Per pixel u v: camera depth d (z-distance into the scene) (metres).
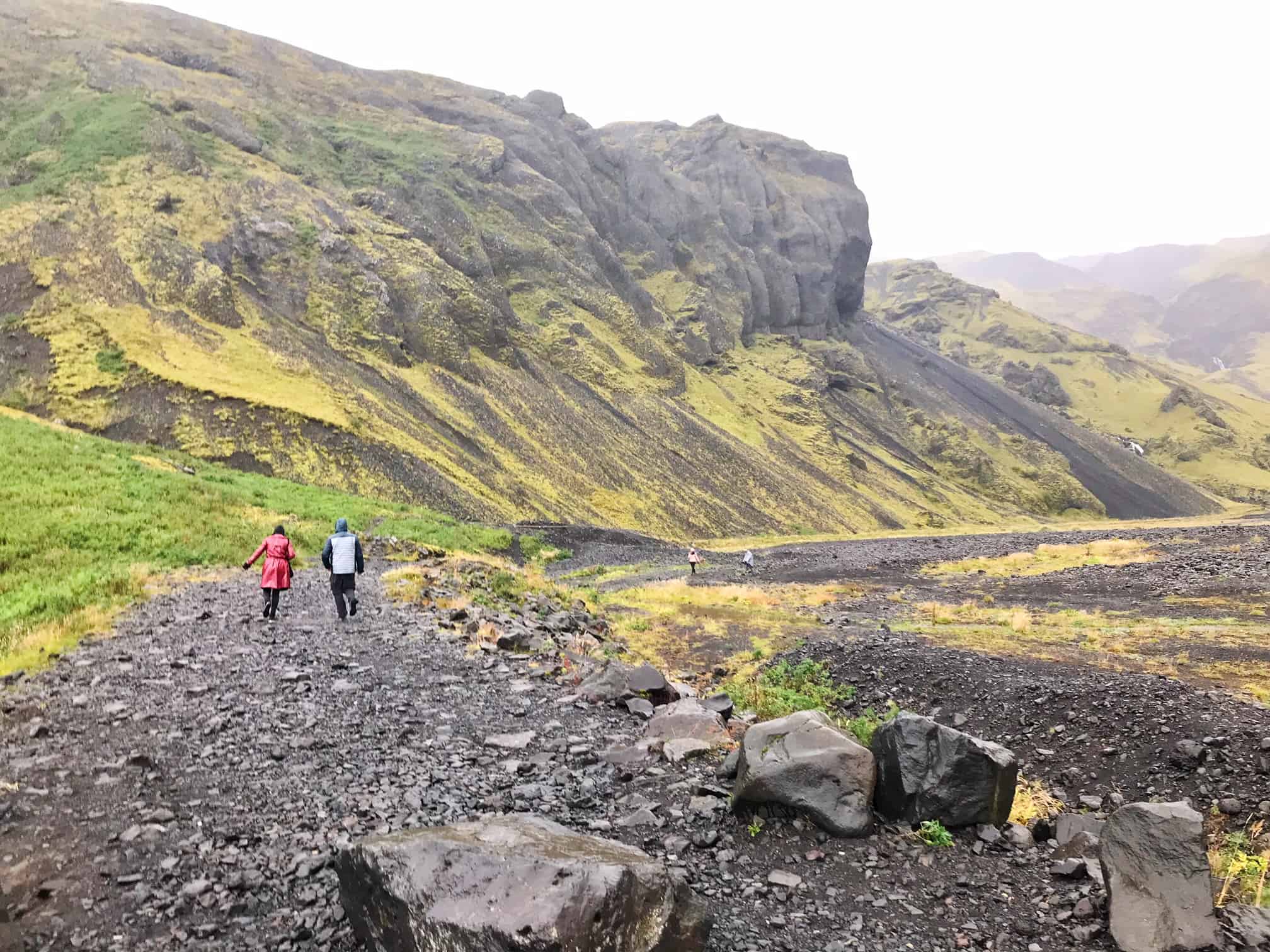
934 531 105.44
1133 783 8.64
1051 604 27.59
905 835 6.18
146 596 15.05
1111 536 56.53
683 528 85.12
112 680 9.75
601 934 3.77
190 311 70.19
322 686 9.84
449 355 93.44
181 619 13.41
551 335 123.88
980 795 6.35
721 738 8.35
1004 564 43.16
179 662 10.56
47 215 73.50
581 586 34.66
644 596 30.09
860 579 40.00
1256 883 5.74
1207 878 4.74
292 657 11.26
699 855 5.75
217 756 7.33
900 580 39.25
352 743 7.82
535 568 41.22
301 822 5.90
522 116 193.50
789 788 6.32
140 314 64.94
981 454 179.75
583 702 9.80
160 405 53.78
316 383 68.25
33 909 4.61
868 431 178.50
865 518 113.88
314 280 87.62
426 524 38.44
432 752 7.68
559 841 4.57
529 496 70.75
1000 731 11.02
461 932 3.78
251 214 89.56
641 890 4.09
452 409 82.44
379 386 76.94
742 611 25.36
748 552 45.62
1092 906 5.04
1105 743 9.62
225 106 118.94
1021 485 175.00
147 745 7.54
